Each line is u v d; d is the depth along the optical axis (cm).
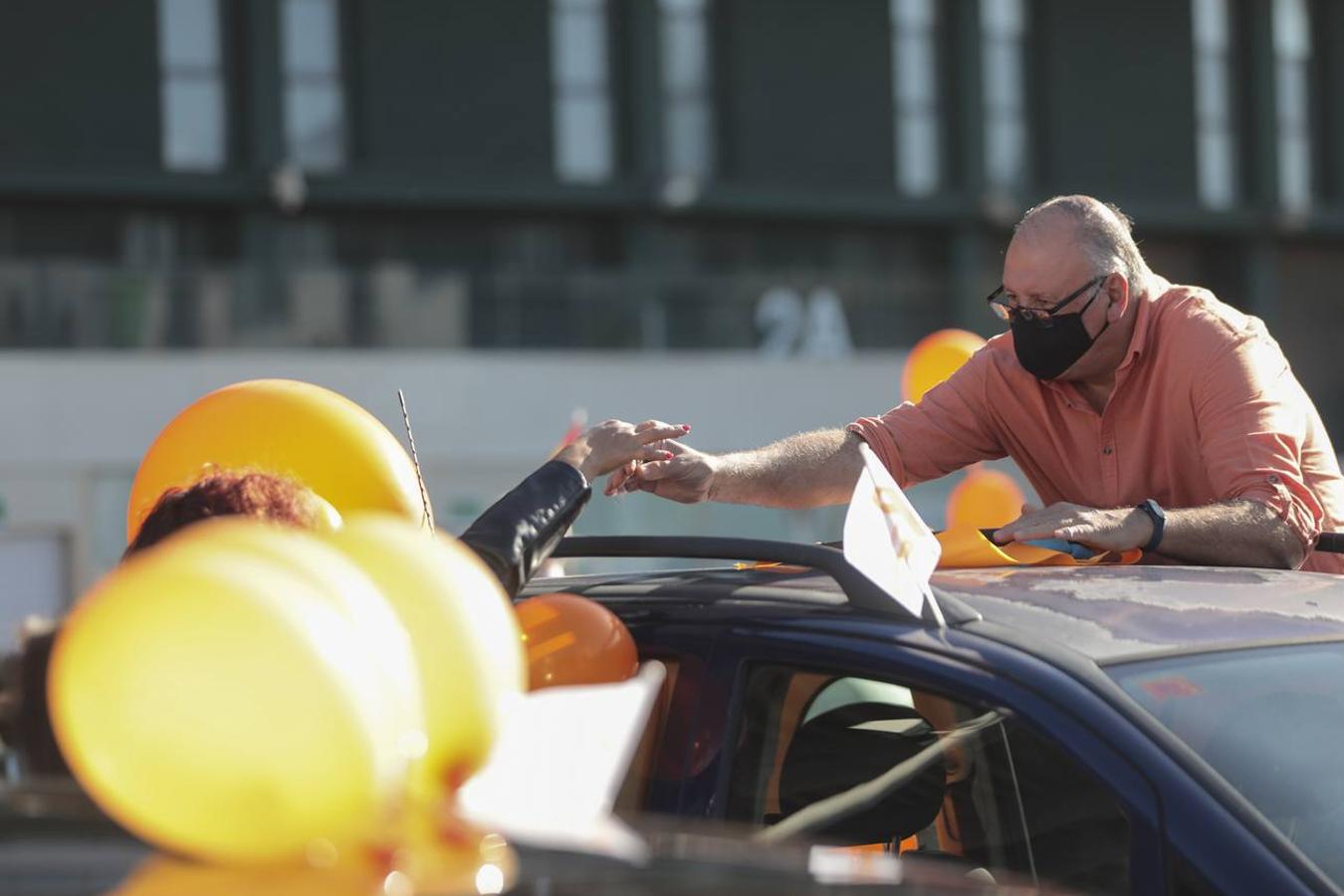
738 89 4631
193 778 220
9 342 3456
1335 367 4653
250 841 224
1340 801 385
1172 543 530
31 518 3450
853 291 3931
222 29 4228
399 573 265
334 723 222
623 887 255
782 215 4616
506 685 264
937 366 1049
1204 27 5084
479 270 4441
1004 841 386
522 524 470
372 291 3669
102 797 228
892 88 4756
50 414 3459
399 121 4359
